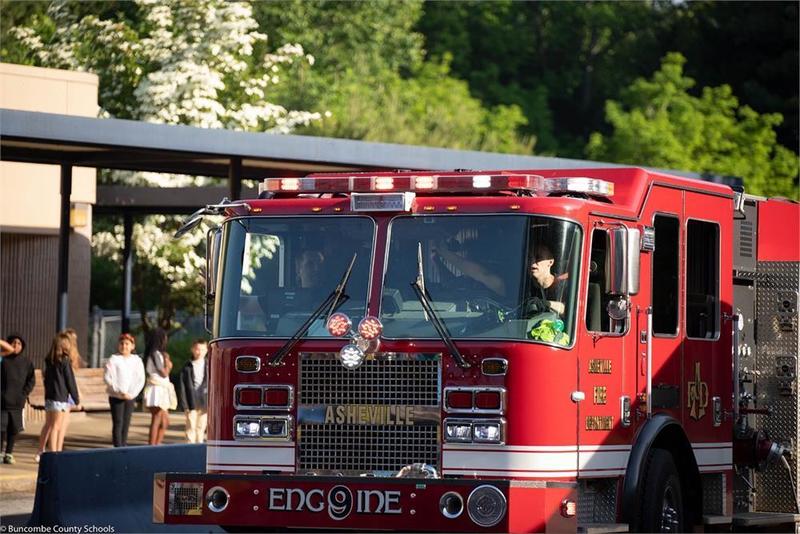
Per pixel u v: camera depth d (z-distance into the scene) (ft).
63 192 111.45
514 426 46.70
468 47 307.58
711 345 57.11
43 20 175.73
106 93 156.35
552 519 45.78
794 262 62.85
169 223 161.58
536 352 46.93
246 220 50.26
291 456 48.34
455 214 48.32
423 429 47.29
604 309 49.88
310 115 159.63
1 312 130.31
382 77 241.96
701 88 279.49
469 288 47.80
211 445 49.83
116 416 95.35
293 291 49.37
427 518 46.01
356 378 47.96
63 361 92.17
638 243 49.08
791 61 262.47
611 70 320.70
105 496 62.69
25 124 91.91
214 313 50.65
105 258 183.21
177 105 149.18
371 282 48.42
